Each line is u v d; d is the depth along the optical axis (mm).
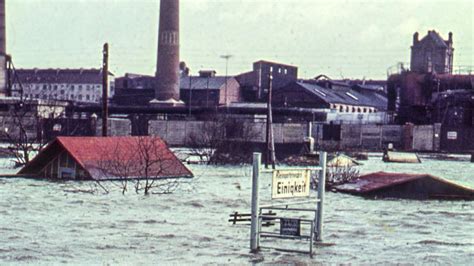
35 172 40969
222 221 24969
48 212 26516
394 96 107500
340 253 19141
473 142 91750
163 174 41312
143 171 40188
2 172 45938
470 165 67375
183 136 93375
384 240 21812
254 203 18422
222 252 18797
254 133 86625
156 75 122938
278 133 89750
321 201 20031
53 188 34938
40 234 21406
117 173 39312
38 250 18828
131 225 23547
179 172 42312
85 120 88750
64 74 177250
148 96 134000
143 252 18750
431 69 110250
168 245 19859
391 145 90500
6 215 25516
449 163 70312
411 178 34719
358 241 21391
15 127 81562
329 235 22344
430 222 26359
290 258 18156
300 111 94188
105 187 35781
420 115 102125
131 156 40562
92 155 39688
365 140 94562
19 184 36719
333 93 130000
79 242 20125
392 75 106688
